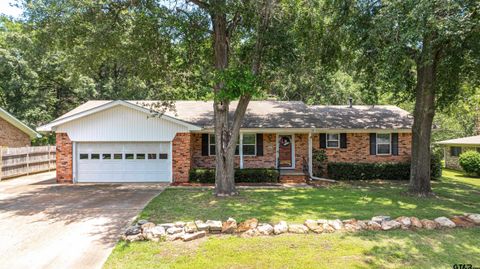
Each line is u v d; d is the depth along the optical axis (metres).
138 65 12.32
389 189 12.91
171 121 14.94
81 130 15.08
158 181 15.30
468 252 5.92
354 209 9.10
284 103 19.75
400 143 17.02
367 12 11.36
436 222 7.43
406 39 8.95
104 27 10.73
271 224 7.43
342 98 28.36
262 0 10.25
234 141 11.66
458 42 9.30
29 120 25.97
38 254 5.93
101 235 6.96
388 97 24.09
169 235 6.71
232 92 10.28
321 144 17.12
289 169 17.02
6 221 8.12
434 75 11.39
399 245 6.25
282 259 5.62
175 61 12.73
